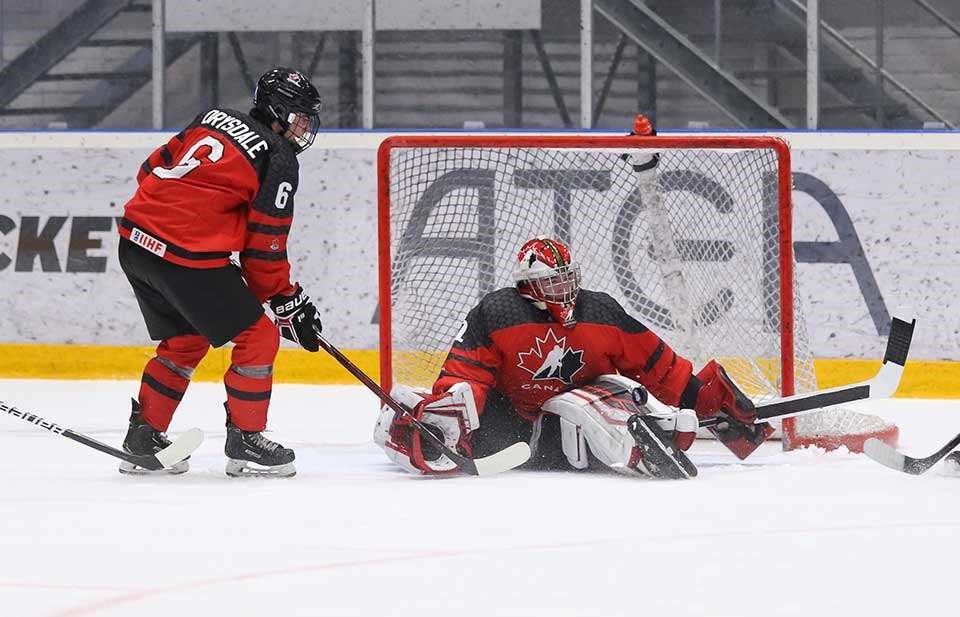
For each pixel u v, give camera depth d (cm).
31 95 3116
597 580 1005
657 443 1520
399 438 1585
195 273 1523
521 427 1706
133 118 3109
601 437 1561
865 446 1585
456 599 948
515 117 3012
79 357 2855
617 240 2180
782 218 1897
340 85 3033
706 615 904
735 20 2977
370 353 2798
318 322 1580
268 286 1558
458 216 2045
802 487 1473
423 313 2028
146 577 1020
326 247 2812
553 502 1367
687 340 2034
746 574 1023
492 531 1202
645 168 1992
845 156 2680
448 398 1567
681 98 3012
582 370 1653
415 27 3003
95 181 2855
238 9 3034
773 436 1952
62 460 1727
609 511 1309
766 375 2036
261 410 1564
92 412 2302
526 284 1645
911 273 2664
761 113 2989
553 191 2167
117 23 3089
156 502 1374
